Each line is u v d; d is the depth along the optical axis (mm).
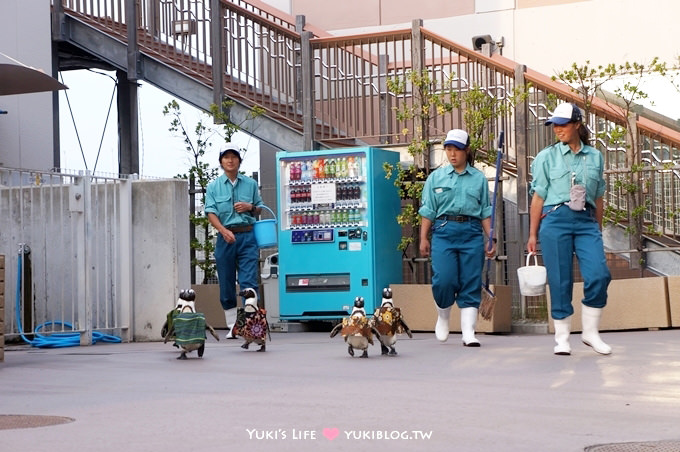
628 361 8633
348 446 4902
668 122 16453
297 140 15844
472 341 10570
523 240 14281
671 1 17469
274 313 15992
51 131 17078
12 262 12336
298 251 14805
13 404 6590
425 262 14938
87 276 12227
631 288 12930
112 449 4867
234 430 5363
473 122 14031
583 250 9211
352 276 14484
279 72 16109
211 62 16250
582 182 9172
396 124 15812
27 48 16781
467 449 4812
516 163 14227
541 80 14312
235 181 13031
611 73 15516
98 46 17219
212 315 15492
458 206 10648
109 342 12680
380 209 14617
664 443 4965
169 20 16844
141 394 6953
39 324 12492
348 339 9391
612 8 17844
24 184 12773
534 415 5836
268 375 8062
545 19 18281
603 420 5652
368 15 19328
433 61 14711
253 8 18016
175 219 12906
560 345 9328
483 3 18641
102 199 12828
